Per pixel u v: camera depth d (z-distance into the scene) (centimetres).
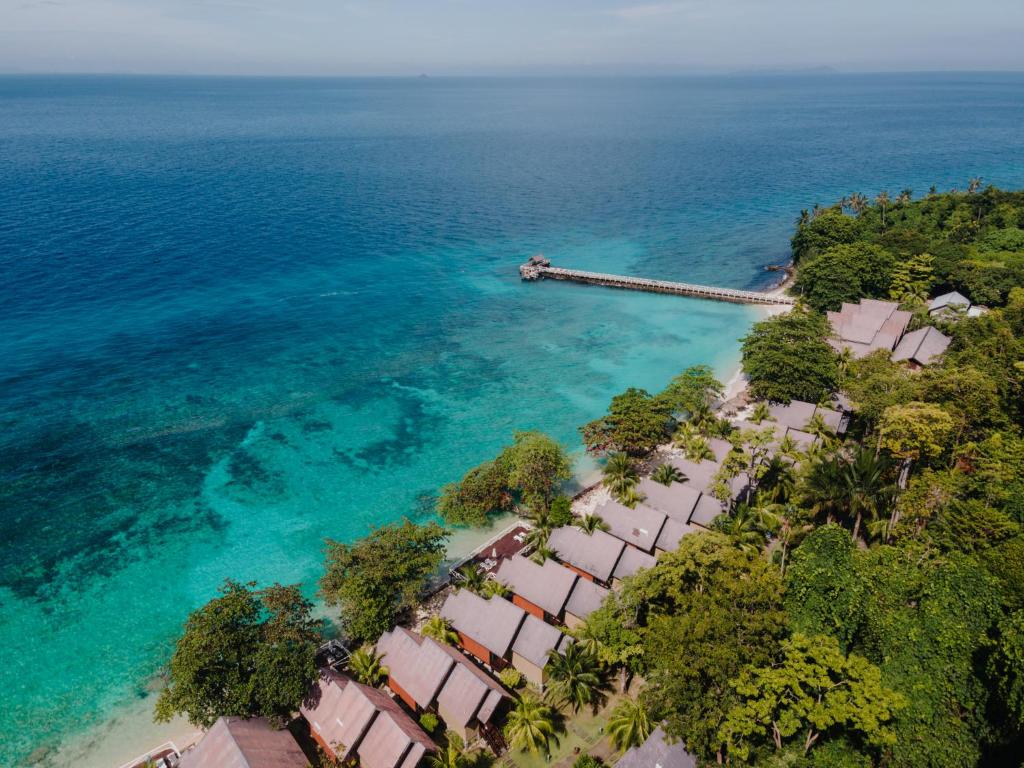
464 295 13512
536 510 6744
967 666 3984
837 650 3766
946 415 5959
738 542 5638
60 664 5219
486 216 19662
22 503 6988
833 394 8231
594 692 4716
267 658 4322
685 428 7775
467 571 5512
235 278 13912
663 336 11544
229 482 7475
